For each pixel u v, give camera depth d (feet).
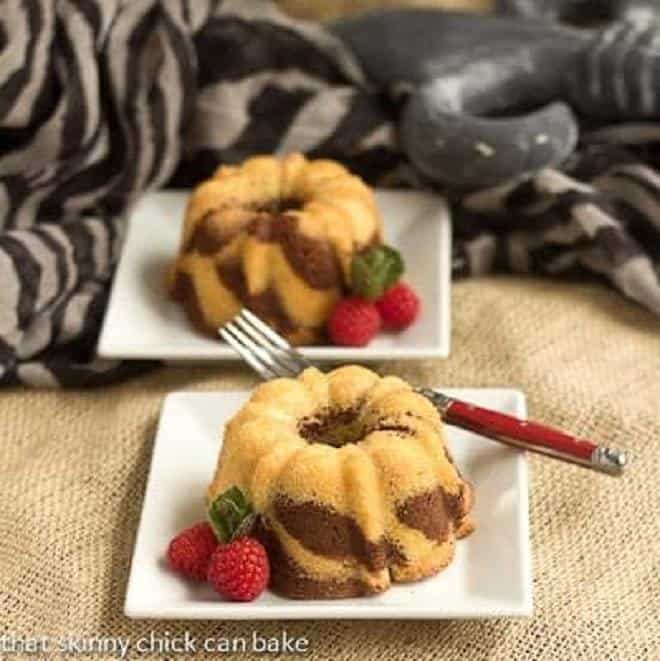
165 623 2.53
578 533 2.64
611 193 3.23
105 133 3.27
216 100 3.33
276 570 2.48
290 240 2.93
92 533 2.67
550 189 3.16
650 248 3.18
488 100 3.34
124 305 3.06
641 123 3.34
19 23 3.13
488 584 2.49
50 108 3.20
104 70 3.24
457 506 2.53
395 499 2.47
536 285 3.18
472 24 3.41
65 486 2.74
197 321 3.01
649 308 3.06
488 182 3.21
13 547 2.65
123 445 2.80
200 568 2.51
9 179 3.20
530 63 3.34
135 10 3.28
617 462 2.58
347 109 3.32
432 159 3.21
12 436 2.88
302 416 2.60
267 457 2.50
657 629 2.50
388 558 2.48
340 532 2.46
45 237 3.08
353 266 2.94
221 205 3.01
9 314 3.00
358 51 3.38
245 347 2.89
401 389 2.62
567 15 3.56
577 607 2.53
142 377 2.99
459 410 2.68
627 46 3.29
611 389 2.88
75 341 3.06
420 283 3.09
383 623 2.52
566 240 3.15
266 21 3.39
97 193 3.26
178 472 2.69
